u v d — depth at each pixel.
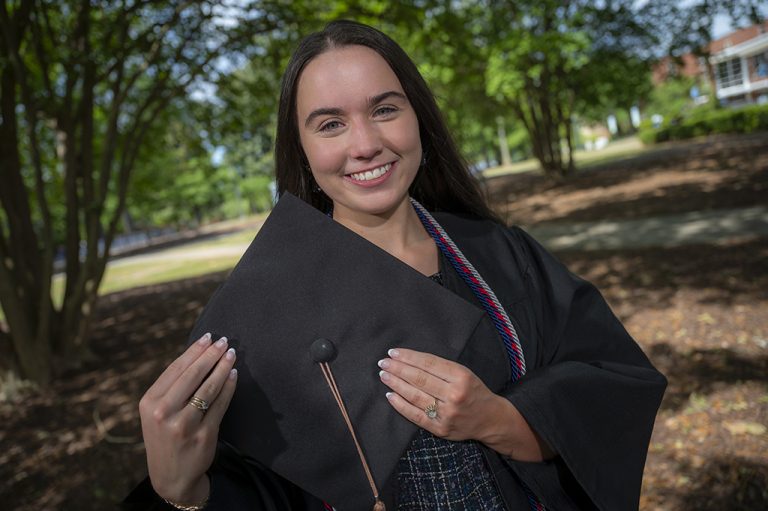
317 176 1.14
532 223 12.86
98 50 6.14
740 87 44.59
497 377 1.13
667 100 46.97
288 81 1.15
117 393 5.75
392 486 1.10
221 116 8.94
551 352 1.25
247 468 1.06
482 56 11.95
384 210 1.13
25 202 6.84
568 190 17.81
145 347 7.49
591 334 1.27
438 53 10.28
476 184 1.46
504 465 1.14
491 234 1.36
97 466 4.14
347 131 1.08
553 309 1.28
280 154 1.27
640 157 23.48
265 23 7.10
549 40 12.33
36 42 6.13
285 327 1.03
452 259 1.23
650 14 13.76
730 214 9.43
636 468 1.14
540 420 1.04
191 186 42.28
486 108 20.73
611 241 9.19
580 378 1.12
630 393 1.17
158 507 1.01
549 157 21.19
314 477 1.00
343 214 1.23
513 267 1.29
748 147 19.00
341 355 1.03
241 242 23.20
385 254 1.07
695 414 3.53
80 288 6.84
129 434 4.63
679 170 16.81
